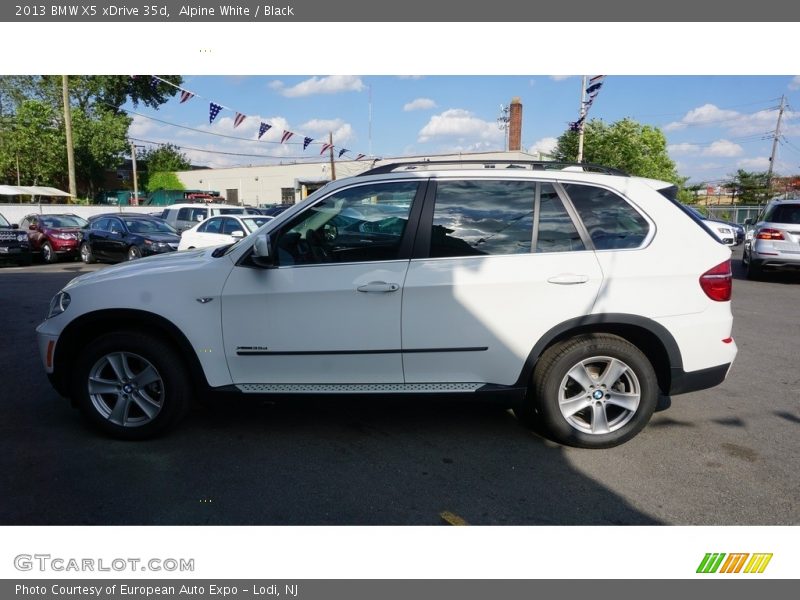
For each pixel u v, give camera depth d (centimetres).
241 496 327
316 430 416
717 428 424
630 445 394
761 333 740
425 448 388
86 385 392
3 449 384
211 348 379
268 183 5562
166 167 5691
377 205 379
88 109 3988
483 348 370
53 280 1284
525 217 377
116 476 348
